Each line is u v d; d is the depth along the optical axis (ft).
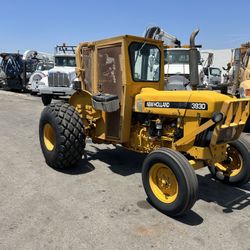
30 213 12.79
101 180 16.46
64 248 10.57
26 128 29.09
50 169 17.90
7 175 16.92
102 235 11.35
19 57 73.31
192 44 14.14
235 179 15.93
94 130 18.62
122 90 16.12
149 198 13.62
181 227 12.06
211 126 13.37
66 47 52.47
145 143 16.17
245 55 33.68
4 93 68.90
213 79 60.54
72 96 19.33
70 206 13.46
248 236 11.60
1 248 10.50
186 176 12.09
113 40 16.22
